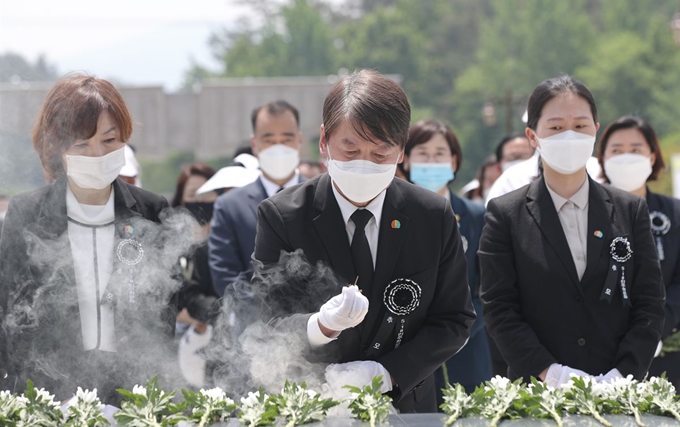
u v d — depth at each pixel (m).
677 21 16.64
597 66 52.53
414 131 5.20
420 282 3.23
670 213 4.61
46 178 3.72
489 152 55.00
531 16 57.59
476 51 61.81
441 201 3.34
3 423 2.61
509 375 3.80
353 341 3.24
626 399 2.73
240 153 6.34
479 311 4.77
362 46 61.31
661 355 4.50
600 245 3.72
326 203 3.25
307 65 62.59
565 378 3.52
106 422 2.62
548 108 3.84
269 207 3.31
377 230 3.25
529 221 3.82
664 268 4.46
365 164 3.04
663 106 48.34
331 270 3.23
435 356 3.21
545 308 3.75
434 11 63.88
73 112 3.33
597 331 3.70
